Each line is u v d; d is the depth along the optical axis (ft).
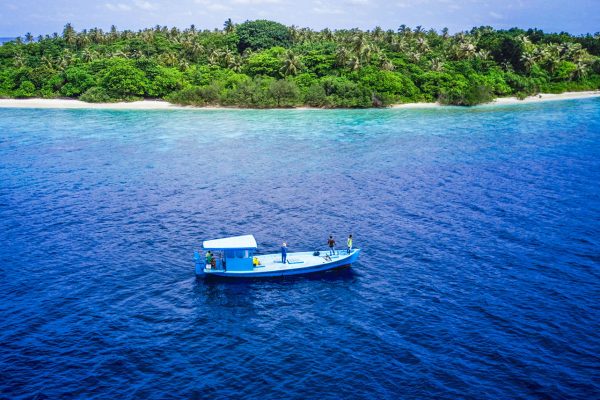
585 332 111.55
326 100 481.46
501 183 232.32
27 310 121.19
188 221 185.37
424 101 504.02
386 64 515.50
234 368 99.91
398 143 326.24
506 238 167.02
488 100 501.97
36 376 96.58
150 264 149.38
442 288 133.39
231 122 408.05
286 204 205.26
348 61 510.99
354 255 146.82
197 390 93.20
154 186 229.66
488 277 139.23
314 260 148.25
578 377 96.37
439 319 117.50
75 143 321.32
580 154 288.30
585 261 148.25
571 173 247.29
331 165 269.64
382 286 135.64
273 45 619.67
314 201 209.15
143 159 281.13
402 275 141.90
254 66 529.04
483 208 197.67
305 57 536.01
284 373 98.17
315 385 94.48
